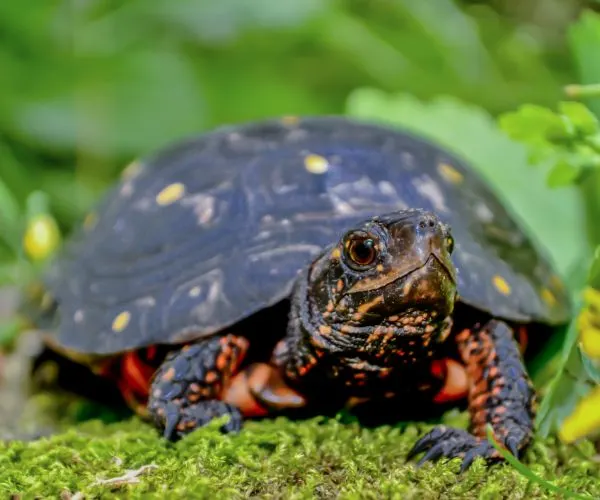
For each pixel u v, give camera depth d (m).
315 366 0.38
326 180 0.41
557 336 0.41
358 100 0.52
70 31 0.71
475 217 0.42
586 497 0.35
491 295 0.39
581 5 0.71
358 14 0.75
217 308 0.39
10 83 0.71
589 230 0.47
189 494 0.35
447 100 0.51
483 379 0.39
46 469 0.37
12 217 0.54
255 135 0.43
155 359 0.40
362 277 0.36
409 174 0.42
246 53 0.76
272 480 0.36
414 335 0.37
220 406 0.39
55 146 0.71
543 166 0.49
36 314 0.44
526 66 0.74
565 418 0.38
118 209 0.44
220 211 0.41
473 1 0.79
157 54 0.73
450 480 0.36
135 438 0.39
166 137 0.72
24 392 0.47
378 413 0.39
